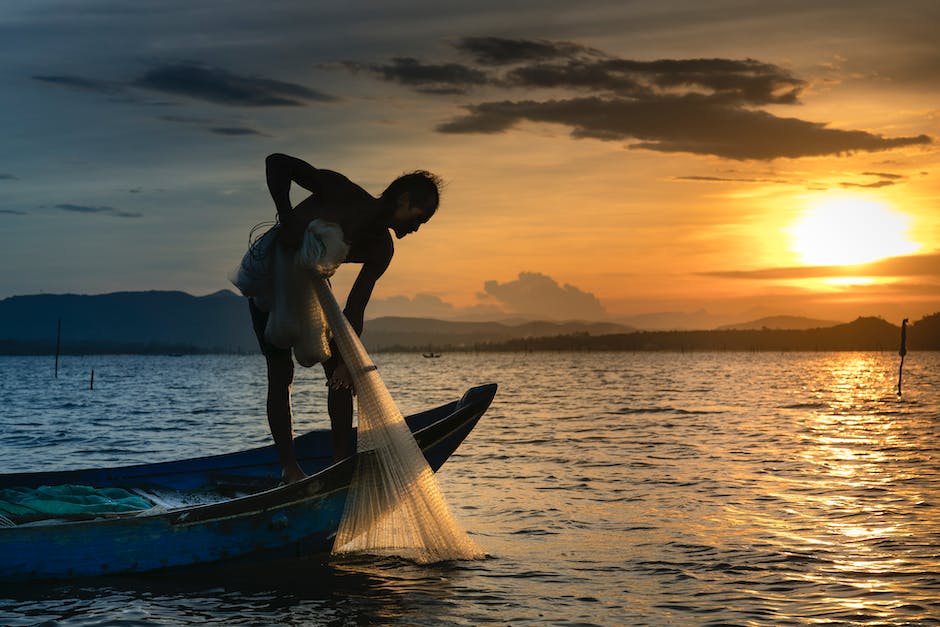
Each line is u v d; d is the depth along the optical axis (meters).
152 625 6.36
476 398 8.53
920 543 9.67
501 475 15.98
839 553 9.16
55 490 8.14
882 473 16.16
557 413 35.94
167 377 105.38
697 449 20.91
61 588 7.12
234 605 6.87
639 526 10.72
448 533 8.39
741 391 58.56
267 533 7.64
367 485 7.70
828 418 32.72
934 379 84.00
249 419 34.44
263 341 7.43
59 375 111.88
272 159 6.63
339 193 6.79
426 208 6.82
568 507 12.22
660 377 93.00
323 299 6.95
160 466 9.29
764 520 11.14
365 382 7.28
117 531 7.25
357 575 7.80
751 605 7.22
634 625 6.66
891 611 7.08
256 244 6.87
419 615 6.78
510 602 7.18
